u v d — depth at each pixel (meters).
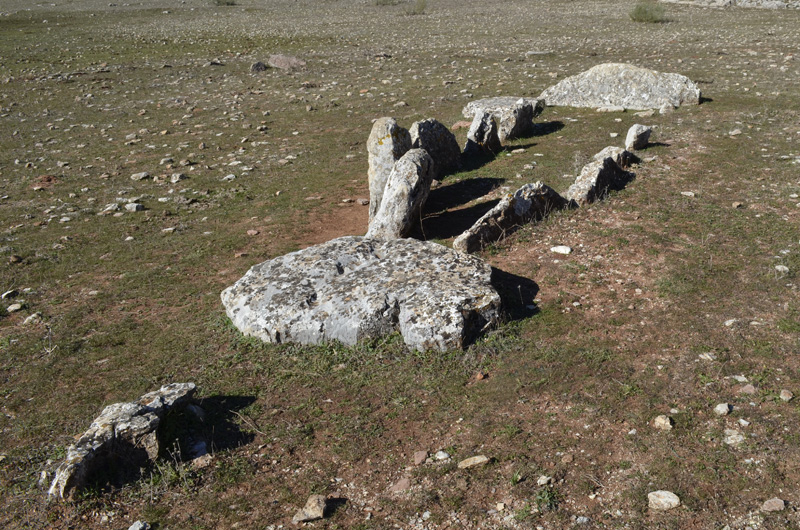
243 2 61.25
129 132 19.11
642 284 7.79
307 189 13.11
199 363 6.97
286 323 7.07
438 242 9.55
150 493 5.11
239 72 27.92
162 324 7.95
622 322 7.01
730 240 8.75
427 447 5.43
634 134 12.91
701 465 4.87
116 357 7.24
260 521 4.78
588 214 9.97
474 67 25.70
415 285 7.17
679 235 9.02
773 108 15.62
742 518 4.38
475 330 6.92
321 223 11.10
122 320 8.12
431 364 6.54
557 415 5.62
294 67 28.28
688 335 6.64
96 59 31.70
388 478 5.12
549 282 8.02
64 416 6.21
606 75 17.84
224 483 5.20
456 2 54.50
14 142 18.50
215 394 6.39
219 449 5.59
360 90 22.77
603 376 6.09
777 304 7.09
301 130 18.12
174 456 5.45
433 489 4.93
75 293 9.03
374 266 7.73
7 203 13.34
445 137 13.17
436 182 12.52
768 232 8.88
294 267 7.85
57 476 5.03
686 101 16.70
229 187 13.57
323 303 7.18
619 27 34.78
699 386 5.82
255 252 9.95
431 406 5.94
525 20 40.31
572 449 5.18
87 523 4.88
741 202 10.02
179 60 30.94
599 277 8.04
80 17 49.16
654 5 37.56
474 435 5.48
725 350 6.32
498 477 4.97
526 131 15.74
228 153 16.25
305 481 5.16
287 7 55.62
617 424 5.42
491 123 14.25
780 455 4.89
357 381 6.40
